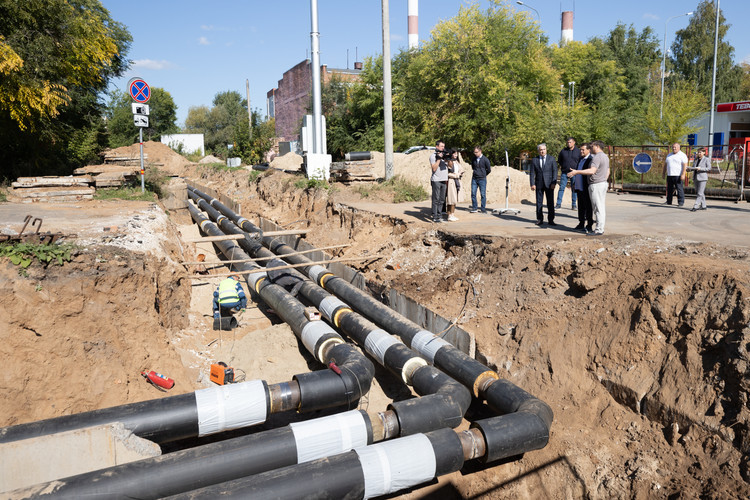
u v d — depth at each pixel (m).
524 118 25.20
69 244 7.79
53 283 7.06
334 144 36.38
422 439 5.58
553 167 10.89
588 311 7.27
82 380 6.76
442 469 5.52
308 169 20.58
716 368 5.48
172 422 5.95
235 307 10.77
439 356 7.81
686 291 6.32
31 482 5.10
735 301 5.70
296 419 7.55
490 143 26.19
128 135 55.09
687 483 5.04
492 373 7.21
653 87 44.56
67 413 6.51
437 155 11.99
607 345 6.69
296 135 46.69
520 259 8.93
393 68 34.00
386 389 8.49
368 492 5.12
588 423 6.27
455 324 8.64
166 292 9.43
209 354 9.34
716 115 33.44
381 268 11.65
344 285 10.97
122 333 7.46
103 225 9.57
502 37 26.66
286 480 4.86
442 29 26.45
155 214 11.73
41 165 19.02
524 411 6.18
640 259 7.41
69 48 15.15
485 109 25.69
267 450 5.39
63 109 18.97
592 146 9.16
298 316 9.71
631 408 6.09
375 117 34.47
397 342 8.23
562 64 36.16
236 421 6.27
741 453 4.86
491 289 8.95
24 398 6.35
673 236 8.62
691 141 32.50
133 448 5.43
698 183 12.34
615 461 5.65
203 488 4.73
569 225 11.01
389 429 6.09
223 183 31.14
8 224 9.23
